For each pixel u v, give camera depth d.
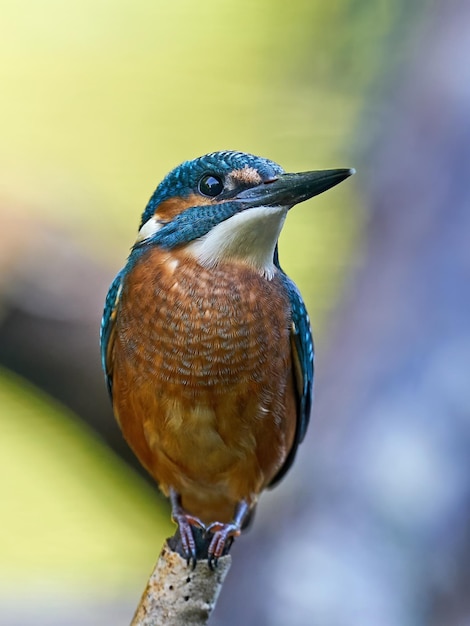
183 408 7.82
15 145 12.42
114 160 12.51
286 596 8.33
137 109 12.69
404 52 11.43
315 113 12.01
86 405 11.41
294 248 11.68
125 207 12.27
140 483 12.54
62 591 12.02
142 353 7.82
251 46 12.38
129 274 8.07
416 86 10.89
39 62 12.91
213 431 7.92
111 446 11.95
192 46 12.59
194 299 7.73
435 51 10.91
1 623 11.32
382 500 8.62
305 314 8.41
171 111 12.59
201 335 7.72
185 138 12.53
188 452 8.07
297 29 12.23
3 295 10.80
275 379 7.94
